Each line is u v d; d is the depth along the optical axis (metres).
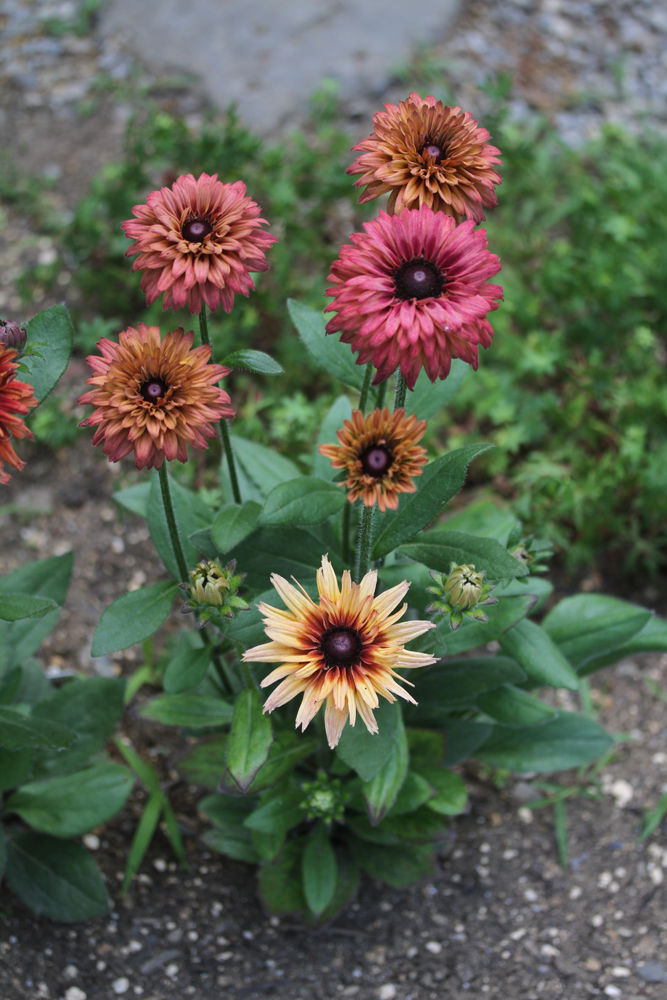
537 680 1.09
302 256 1.50
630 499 1.33
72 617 1.25
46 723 1.00
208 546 0.98
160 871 1.12
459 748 1.10
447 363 0.87
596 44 1.85
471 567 0.92
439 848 1.11
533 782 1.20
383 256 0.87
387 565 1.02
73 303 1.46
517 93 1.74
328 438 1.09
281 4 1.79
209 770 1.07
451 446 1.32
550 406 1.34
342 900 1.09
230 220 0.90
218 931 1.10
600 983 1.08
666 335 1.44
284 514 0.95
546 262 1.47
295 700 1.04
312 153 1.52
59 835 1.05
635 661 1.28
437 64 1.74
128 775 1.07
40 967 1.05
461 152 0.91
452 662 1.06
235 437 1.13
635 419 1.34
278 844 1.05
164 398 0.88
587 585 1.31
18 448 1.34
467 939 1.11
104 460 1.34
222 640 1.06
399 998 1.07
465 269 0.87
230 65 1.72
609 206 1.56
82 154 1.64
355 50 1.74
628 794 1.19
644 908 1.12
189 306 0.90
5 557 1.28
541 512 1.29
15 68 1.77
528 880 1.14
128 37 1.79
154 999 1.06
